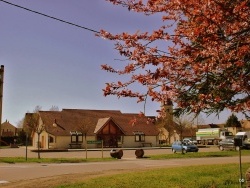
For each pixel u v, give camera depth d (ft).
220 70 20.31
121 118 233.76
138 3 21.91
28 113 244.83
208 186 46.83
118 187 46.98
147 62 20.77
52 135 205.67
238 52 18.93
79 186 48.21
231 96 21.65
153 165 84.84
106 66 23.89
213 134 227.40
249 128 231.50
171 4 19.81
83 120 215.31
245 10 18.21
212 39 18.69
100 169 75.15
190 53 19.60
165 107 22.08
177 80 20.75
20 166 83.41
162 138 280.31
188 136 295.69
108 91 22.04
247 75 20.47
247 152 136.46
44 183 52.70
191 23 20.07
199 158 110.22
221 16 18.07
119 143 219.20
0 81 102.27
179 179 52.34
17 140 283.38
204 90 21.88
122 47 21.77
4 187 49.83
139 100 21.85
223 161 92.94
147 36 21.34
